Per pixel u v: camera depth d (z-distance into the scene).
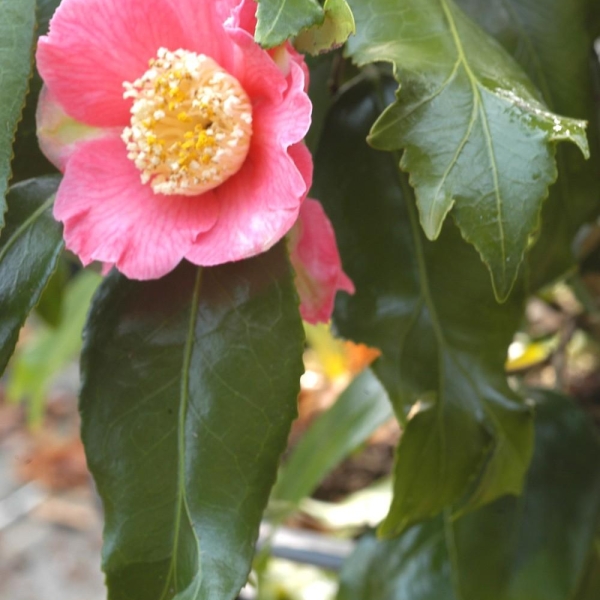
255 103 0.25
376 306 0.30
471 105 0.24
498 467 0.30
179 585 0.25
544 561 0.36
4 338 0.25
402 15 0.25
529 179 0.23
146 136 0.25
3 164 0.23
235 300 0.26
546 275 0.32
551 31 0.31
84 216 0.25
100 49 0.25
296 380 0.25
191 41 0.25
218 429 0.25
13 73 0.24
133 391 0.26
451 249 0.30
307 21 0.22
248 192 0.25
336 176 0.30
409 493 0.29
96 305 0.26
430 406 0.30
